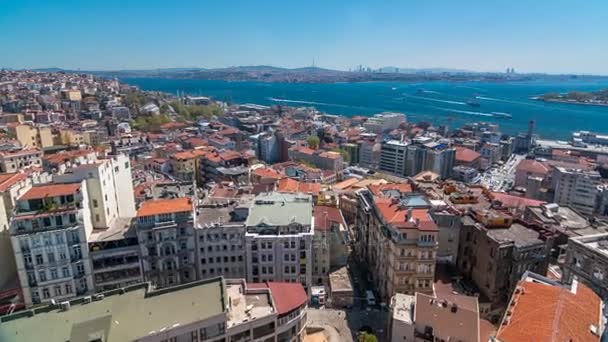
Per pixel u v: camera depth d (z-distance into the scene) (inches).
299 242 4298.7
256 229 4320.9
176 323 2687.0
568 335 2426.2
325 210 5388.8
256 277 4387.3
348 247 5482.3
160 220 4104.3
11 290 3873.0
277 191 5684.1
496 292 3818.9
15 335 2549.2
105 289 4030.5
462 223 4308.6
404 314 3383.4
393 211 4330.7
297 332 3228.3
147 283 3073.3
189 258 4288.9
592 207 7790.4
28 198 3649.1
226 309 2817.4
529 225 4168.3
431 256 3880.4
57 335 2564.0
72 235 3764.8
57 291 3789.4
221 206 4891.7
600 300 2898.6
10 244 4062.5
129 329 2625.5
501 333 2514.8
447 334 3110.2
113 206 4559.5
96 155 4781.0
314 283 4768.7
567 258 3651.6
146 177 7637.8
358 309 4259.4
